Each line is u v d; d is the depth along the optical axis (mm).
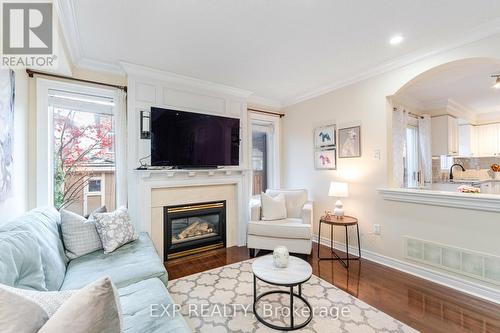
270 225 3061
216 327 1760
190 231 3354
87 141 2801
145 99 2926
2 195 1674
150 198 2893
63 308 755
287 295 2176
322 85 3514
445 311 1937
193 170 3115
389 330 1713
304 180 3988
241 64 2805
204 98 3406
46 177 2461
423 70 2518
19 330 721
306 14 1887
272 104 4309
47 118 2480
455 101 4340
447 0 1736
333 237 3471
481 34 2090
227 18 1937
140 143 2891
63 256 1836
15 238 1320
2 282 1069
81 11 1833
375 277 2529
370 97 3025
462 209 2266
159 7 1794
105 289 774
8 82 1789
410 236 2637
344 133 3340
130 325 1150
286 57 2627
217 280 2473
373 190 2988
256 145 4309
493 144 5012
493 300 2070
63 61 2203
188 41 2289
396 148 3328
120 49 2438
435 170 4699
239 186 3621
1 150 1656
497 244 2064
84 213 2791
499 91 3764
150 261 1895
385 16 1918
